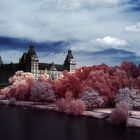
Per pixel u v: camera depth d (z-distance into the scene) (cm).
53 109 16075
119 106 11912
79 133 10238
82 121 12538
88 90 15900
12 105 18962
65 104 15050
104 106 15850
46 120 12775
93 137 9688
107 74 17812
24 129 10919
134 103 14662
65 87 19112
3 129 10912
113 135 9925
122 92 15288
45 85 19112
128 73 19312
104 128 11031
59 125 11662
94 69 19925
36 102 18938
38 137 9694
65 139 9375
